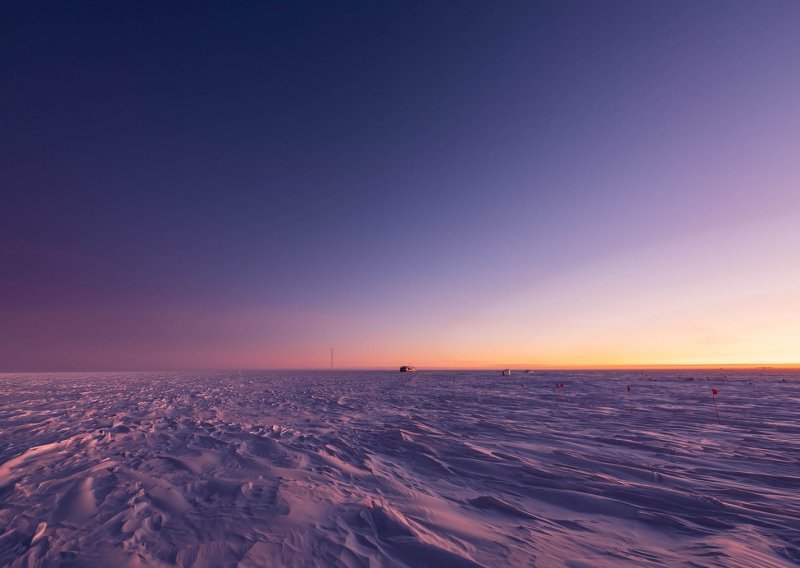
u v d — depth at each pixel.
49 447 6.02
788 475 4.99
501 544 2.98
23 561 2.61
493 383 31.39
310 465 5.33
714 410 12.14
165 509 3.56
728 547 2.96
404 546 2.87
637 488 4.42
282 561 2.60
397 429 8.43
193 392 19.50
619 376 47.34
